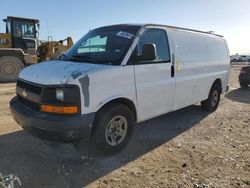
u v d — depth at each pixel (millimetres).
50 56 17094
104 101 4238
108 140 4496
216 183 3824
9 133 5520
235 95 11320
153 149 4957
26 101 4523
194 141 5426
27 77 4520
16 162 4273
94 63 4570
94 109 4121
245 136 5785
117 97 4441
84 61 4730
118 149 4660
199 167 4289
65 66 4418
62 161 4355
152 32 5270
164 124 6523
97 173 4031
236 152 4902
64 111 3904
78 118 3924
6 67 15289
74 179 3854
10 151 4660
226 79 8336
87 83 4012
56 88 3943
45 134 4023
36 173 3975
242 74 13672
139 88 4840
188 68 6188
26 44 16641
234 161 4527
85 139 4129
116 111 4484
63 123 3846
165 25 5695
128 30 5059
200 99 6973
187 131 6051
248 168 4293
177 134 5824
